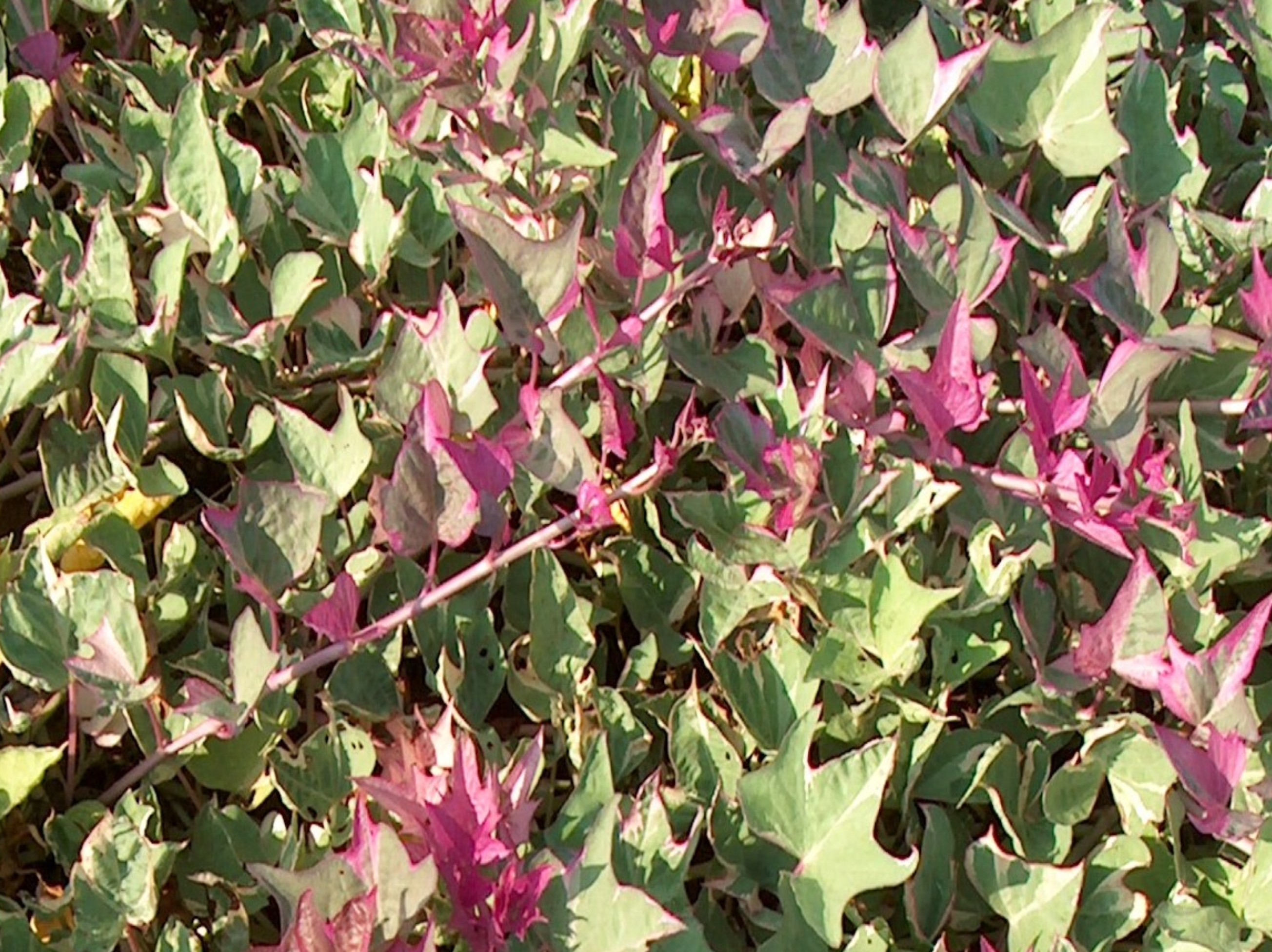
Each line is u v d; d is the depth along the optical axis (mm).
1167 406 1021
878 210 1000
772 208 1044
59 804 945
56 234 1029
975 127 1079
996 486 948
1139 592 904
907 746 937
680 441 966
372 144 1048
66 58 1067
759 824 888
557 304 912
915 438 950
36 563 910
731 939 914
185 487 975
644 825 886
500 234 900
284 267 1005
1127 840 918
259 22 1183
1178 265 1040
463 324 1062
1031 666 974
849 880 879
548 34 987
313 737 924
